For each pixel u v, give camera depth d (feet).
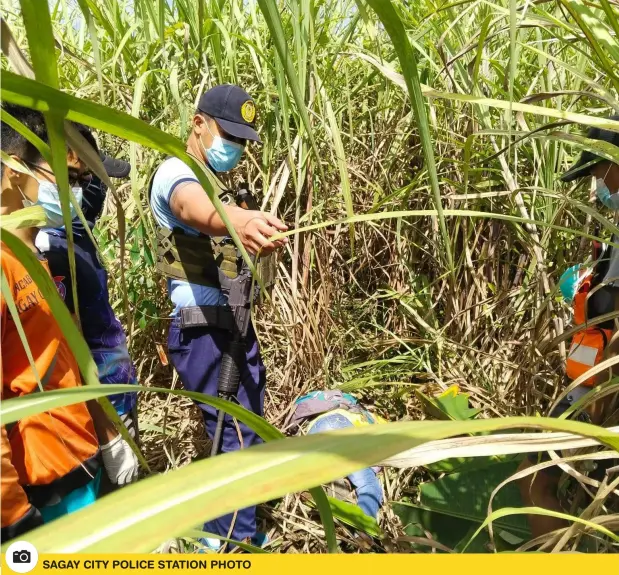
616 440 1.04
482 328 6.98
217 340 5.22
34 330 3.09
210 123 5.12
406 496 5.71
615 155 2.19
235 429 5.47
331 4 6.39
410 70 1.23
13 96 0.98
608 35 2.29
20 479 3.22
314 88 5.70
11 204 2.77
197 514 0.74
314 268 7.34
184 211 4.61
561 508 3.75
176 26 5.96
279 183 6.23
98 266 4.53
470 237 6.89
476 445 1.51
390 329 8.13
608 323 3.70
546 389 5.73
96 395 1.10
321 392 6.43
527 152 5.67
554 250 5.75
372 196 7.43
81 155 1.20
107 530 0.72
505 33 5.68
